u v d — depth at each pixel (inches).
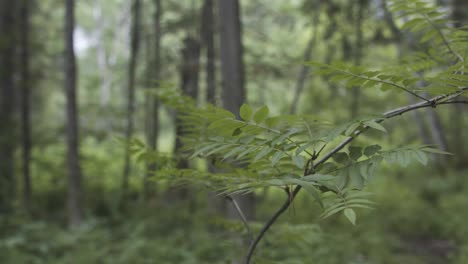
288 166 54.5
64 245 220.4
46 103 568.7
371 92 380.5
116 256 210.8
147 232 248.4
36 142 362.6
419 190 386.6
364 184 44.3
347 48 350.6
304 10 362.6
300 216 247.6
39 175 362.3
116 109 369.1
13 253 198.4
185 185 63.7
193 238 217.8
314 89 398.6
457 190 387.9
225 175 55.4
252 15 404.8
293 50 409.4
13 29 335.9
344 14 342.0
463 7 309.6
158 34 319.9
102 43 889.5
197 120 66.4
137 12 351.3
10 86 367.2
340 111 396.5
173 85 78.2
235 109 175.3
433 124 429.1
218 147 56.1
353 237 240.2
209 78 272.5
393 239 254.4
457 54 57.6
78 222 264.2
